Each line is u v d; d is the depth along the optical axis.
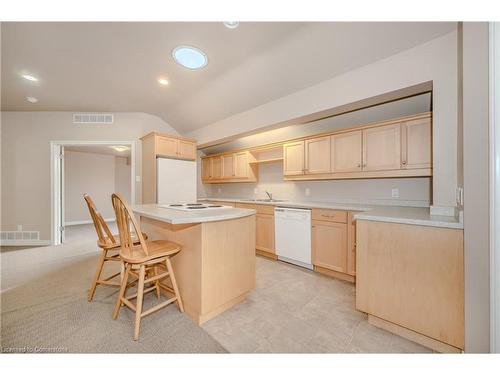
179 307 1.77
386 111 2.49
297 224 2.85
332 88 2.26
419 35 1.67
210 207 2.24
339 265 2.46
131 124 4.14
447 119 1.63
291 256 2.91
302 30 1.89
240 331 1.55
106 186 7.29
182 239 1.82
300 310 1.83
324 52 2.01
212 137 3.88
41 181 4.03
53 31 1.94
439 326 1.34
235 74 2.63
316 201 3.36
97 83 2.94
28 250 3.62
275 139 3.66
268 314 1.77
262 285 2.32
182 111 3.83
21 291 2.13
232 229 1.83
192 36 2.00
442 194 1.65
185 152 4.04
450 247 1.31
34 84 2.97
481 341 1.20
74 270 2.69
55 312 1.77
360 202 2.92
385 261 1.54
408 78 1.78
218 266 1.73
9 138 3.96
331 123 2.97
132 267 1.67
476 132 1.19
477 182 1.19
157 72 2.64
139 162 4.16
